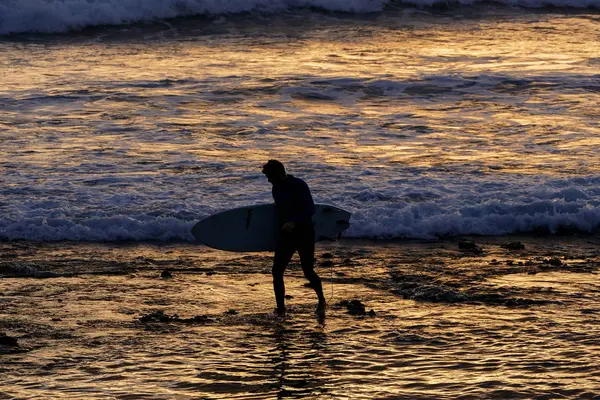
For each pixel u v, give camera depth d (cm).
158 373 2481
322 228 3350
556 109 7562
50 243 4256
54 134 6544
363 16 12481
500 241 4419
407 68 9281
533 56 10069
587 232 4606
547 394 2292
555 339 2802
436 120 7194
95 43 10625
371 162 5853
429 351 2684
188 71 8919
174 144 6325
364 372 2494
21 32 11075
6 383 2370
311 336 2848
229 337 2836
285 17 12200
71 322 2978
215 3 12088
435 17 12581
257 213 3291
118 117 7112
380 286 3519
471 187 5225
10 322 2959
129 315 3080
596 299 3303
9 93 7788
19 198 4891
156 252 4112
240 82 8438
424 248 4253
